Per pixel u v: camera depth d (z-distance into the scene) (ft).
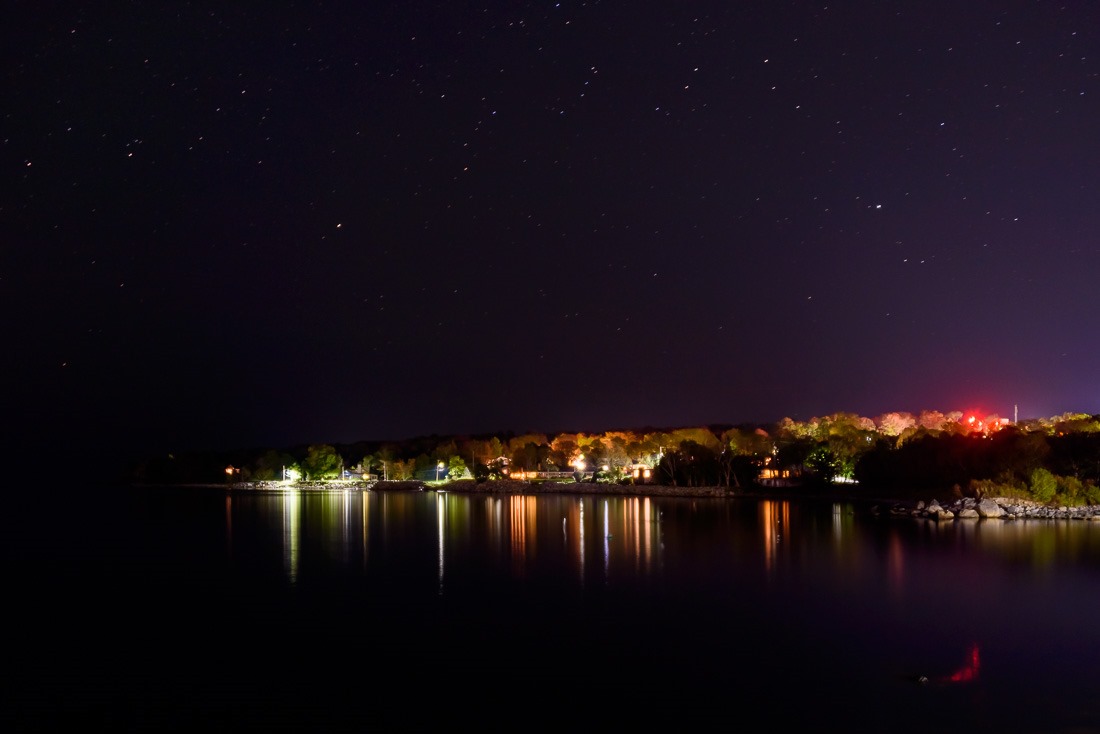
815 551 253.24
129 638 153.99
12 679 129.80
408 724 108.99
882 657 130.72
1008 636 141.69
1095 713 106.01
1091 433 427.74
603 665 130.82
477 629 155.02
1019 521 340.18
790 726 104.12
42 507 552.41
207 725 110.11
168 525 390.83
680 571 217.97
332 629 157.38
